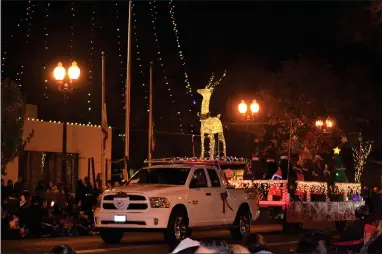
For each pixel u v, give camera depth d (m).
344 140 39.84
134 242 20.31
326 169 27.61
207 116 25.81
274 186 24.75
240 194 21.69
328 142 39.00
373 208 21.88
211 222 20.28
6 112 18.02
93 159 32.81
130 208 18.66
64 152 27.19
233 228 21.55
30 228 21.50
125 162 26.52
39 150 30.28
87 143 32.66
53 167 31.00
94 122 41.59
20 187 24.20
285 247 19.09
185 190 19.42
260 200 24.80
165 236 18.89
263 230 25.67
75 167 32.00
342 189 27.56
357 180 39.88
